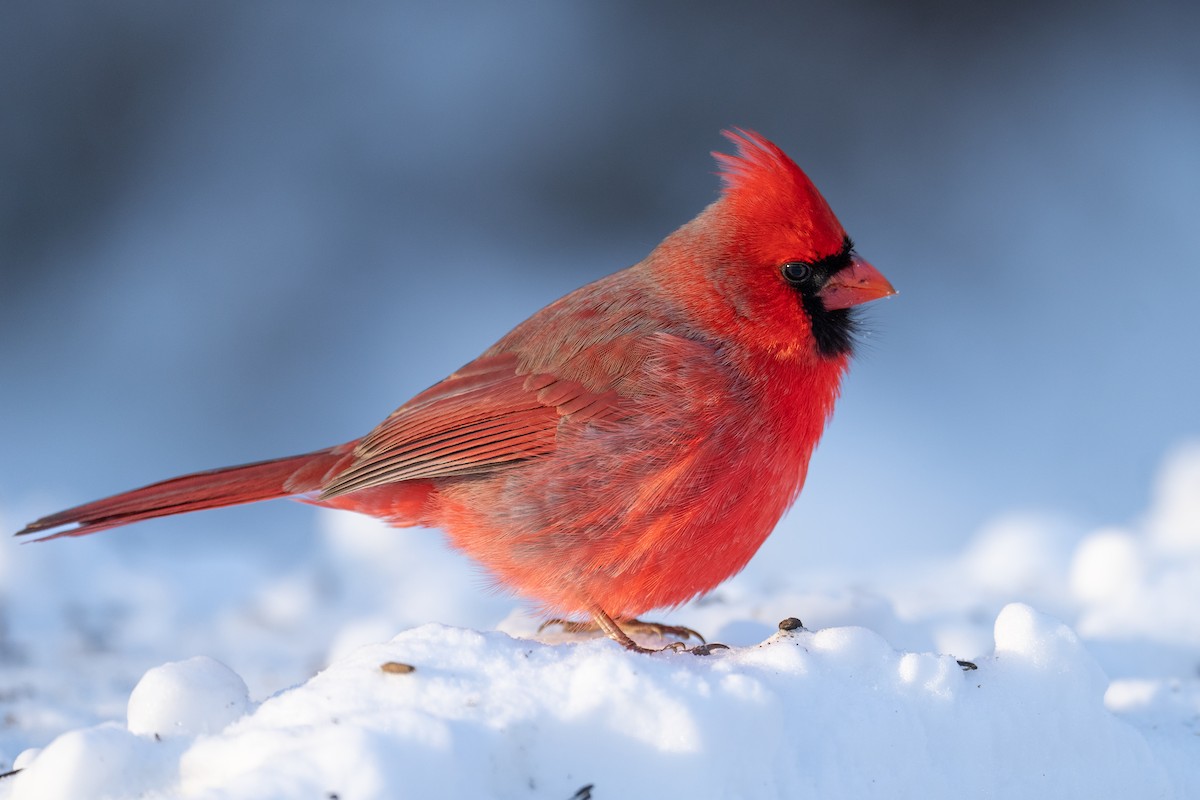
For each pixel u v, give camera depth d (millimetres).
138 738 2541
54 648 2762
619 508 2648
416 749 2523
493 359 2676
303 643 2781
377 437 2682
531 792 2533
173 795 2531
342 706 2541
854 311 2674
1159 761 2582
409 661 2551
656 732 2537
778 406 2656
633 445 2648
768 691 2543
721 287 2664
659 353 2652
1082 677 2572
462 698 2541
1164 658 2705
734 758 2539
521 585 2660
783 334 2660
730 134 2676
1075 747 2568
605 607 2656
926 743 2559
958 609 2762
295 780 2516
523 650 2557
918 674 2562
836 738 2551
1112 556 2779
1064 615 2758
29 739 2648
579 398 2654
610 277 2693
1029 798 2564
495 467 2660
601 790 2535
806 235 2660
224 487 2691
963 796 2559
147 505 2691
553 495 2652
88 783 2533
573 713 2539
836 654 2562
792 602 2691
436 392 2676
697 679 2545
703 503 2648
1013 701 2566
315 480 2689
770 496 2656
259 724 2541
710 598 2738
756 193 2666
